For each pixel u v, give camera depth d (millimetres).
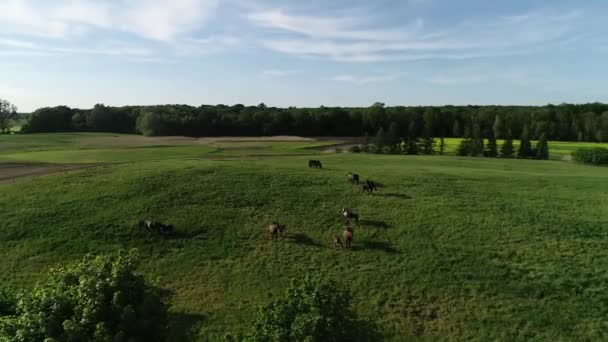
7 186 43969
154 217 35500
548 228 32000
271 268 27781
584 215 34531
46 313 14406
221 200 39188
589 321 21609
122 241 31641
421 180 46531
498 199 39219
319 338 14430
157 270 28031
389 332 21625
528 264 27000
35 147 89438
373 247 30031
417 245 29953
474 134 108875
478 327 21719
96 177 46469
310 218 35281
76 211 36625
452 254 28547
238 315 23156
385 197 39906
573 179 48938
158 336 15898
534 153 96562
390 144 106188
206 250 30406
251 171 48969
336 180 45781
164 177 45625
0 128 168875
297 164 58594
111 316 14766
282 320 15031
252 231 33125
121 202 38625
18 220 34750
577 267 26328
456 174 50438
